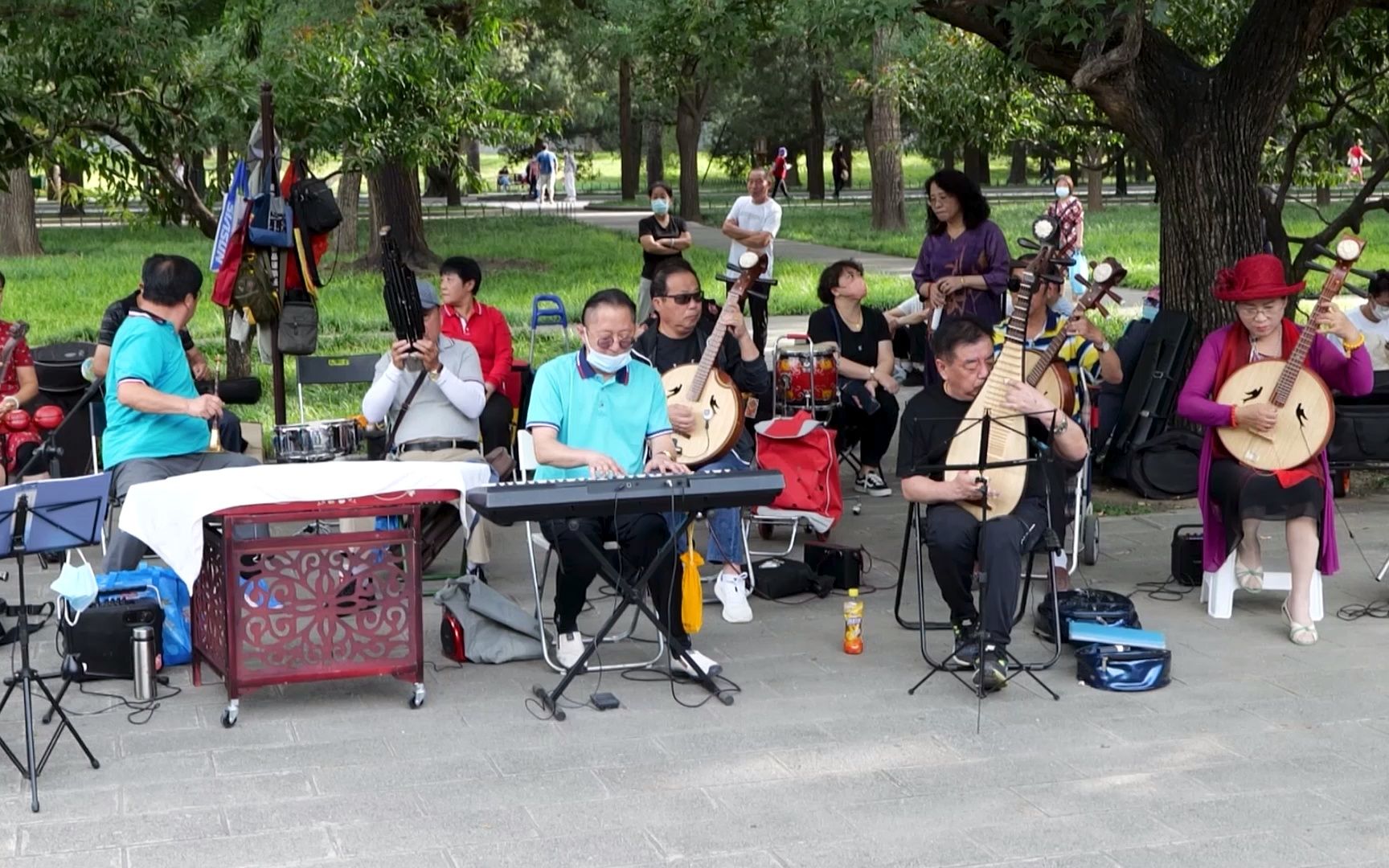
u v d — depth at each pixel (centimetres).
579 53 2873
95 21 898
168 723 526
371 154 1116
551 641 618
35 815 444
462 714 535
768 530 789
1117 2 756
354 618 531
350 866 409
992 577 547
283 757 492
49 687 564
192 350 802
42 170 1073
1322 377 638
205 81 981
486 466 554
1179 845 421
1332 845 420
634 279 2072
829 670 582
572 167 4275
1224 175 865
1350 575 712
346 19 1188
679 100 3484
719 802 453
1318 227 2652
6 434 776
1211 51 1130
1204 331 878
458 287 825
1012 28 824
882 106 2914
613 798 456
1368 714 527
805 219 3397
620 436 585
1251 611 660
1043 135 1559
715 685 551
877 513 862
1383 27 991
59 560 745
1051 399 666
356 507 529
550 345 1448
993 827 433
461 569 720
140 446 643
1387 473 921
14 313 1675
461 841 425
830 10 785
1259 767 479
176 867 409
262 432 934
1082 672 562
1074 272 1095
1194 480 859
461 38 1421
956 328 568
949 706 539
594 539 565
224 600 521
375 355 866
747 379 715
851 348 888
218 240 802
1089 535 733
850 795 458
